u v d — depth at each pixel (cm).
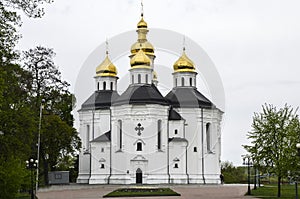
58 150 6656
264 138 4091
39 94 6234
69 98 6675
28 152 4569
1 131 4103
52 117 6281
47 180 6462
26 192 5059
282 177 4006
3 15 3347
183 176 7681
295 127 4025
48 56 6519
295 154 3866
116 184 7306
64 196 4547
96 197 4375
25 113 4384
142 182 7425
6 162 3316
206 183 7850
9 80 4306
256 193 4906
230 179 10169
